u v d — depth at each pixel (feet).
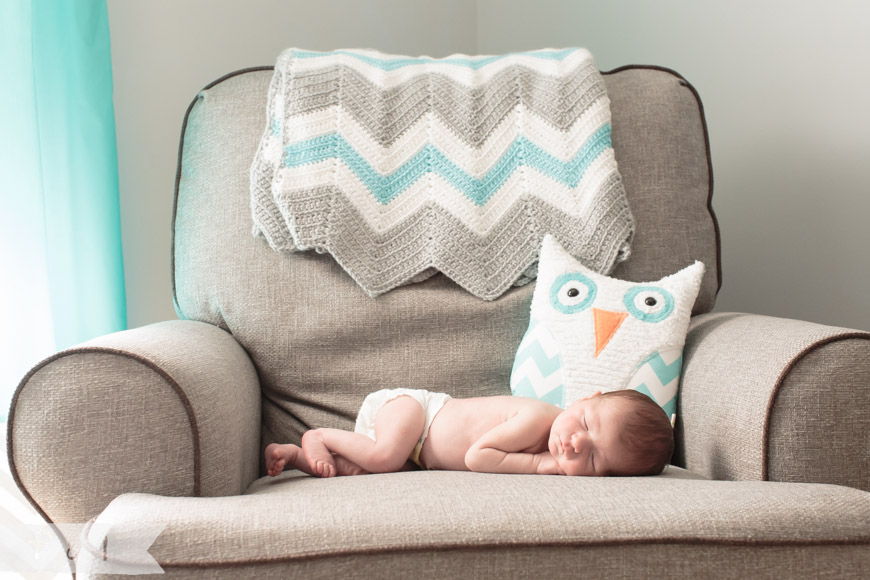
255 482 4.37
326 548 2.80
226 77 5.74
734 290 7.08
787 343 3.82
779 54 6.50
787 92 6.47
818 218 6.33
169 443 3.45
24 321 5.78
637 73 5.79
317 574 2.80
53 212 6.01
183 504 3.05
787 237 6.58
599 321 4.73
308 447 4.41
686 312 4.76
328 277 5.09
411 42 8.53
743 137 6.86
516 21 8.75
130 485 3.41
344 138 5.27
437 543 2.83
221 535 2.83
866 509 3.05
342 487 3.45
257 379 4.98
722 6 6.89
